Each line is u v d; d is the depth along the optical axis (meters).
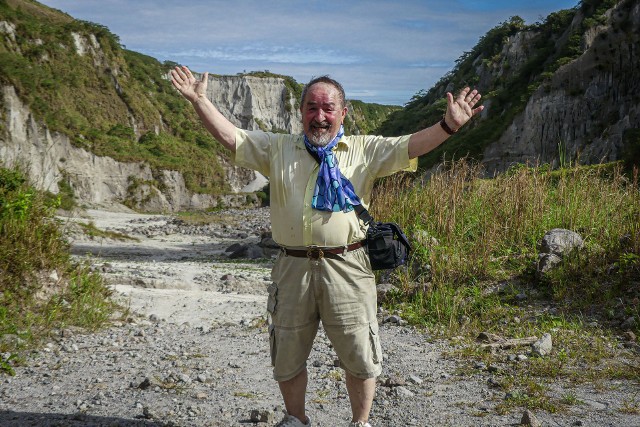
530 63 67.31
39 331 6.88
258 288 11.48
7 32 84.31
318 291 3.54
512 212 10.06
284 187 3.52
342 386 5.28
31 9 95.06
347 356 3.62
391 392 5.00
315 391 5.16
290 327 3.60
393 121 99.44
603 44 56.06
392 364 5.86
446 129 3.38
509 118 59.75
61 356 6.21
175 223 46.94
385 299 8.43
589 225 9.62
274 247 20.12
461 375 5.46
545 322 6.89
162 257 20.91
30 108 65.75
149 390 5.14
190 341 7.02
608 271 7.82
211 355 6.36
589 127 54.59
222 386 5.29
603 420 4.29
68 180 70.94
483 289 8.14
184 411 4.63
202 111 3.54
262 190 103.25
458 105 3.35
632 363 5.55
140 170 82.94
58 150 69.94
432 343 6.61
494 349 6.17
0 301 7.16
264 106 145.75
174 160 91.94
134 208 79.38
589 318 6.96
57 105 77.69
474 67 94.38
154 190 82.62
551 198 10.73
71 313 7.51
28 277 7.62
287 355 3.64
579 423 4.23
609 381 5.11
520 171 11.22
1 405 4.73
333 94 3.50
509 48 86.88
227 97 144.25
